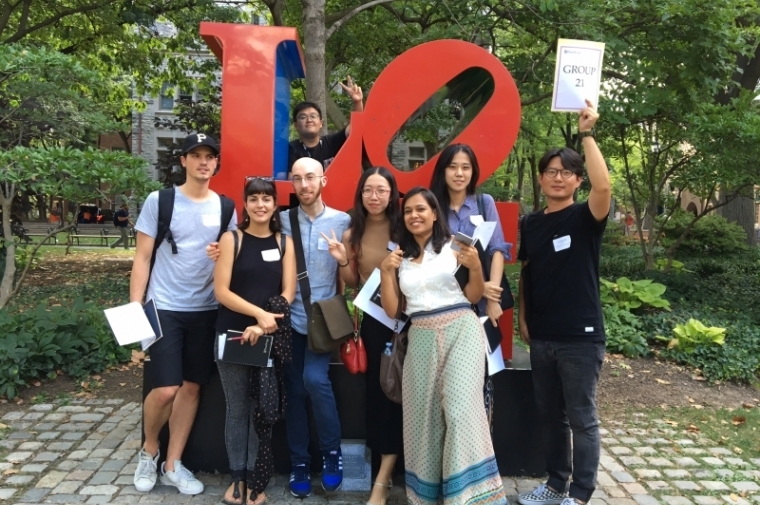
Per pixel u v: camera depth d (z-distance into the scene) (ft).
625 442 12.96
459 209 9.91
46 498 9.71
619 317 21.34
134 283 9.39
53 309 17.28
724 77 24.53
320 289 9.74
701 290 28.12
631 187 32.73
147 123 77.36
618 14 22.20
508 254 9.98
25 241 30.09
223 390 9.78
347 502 9.91
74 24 36.35
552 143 42.80
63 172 15.74
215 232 9.53
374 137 11.91
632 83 23.98
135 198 16.25
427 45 11.76
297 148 14.52
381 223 9.74
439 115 32.04
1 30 31.89
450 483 8.22
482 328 8.89
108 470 10.73
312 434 10.66
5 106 21.31
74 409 13.60
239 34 11.91
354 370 9.41
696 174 27.12
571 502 9.09
